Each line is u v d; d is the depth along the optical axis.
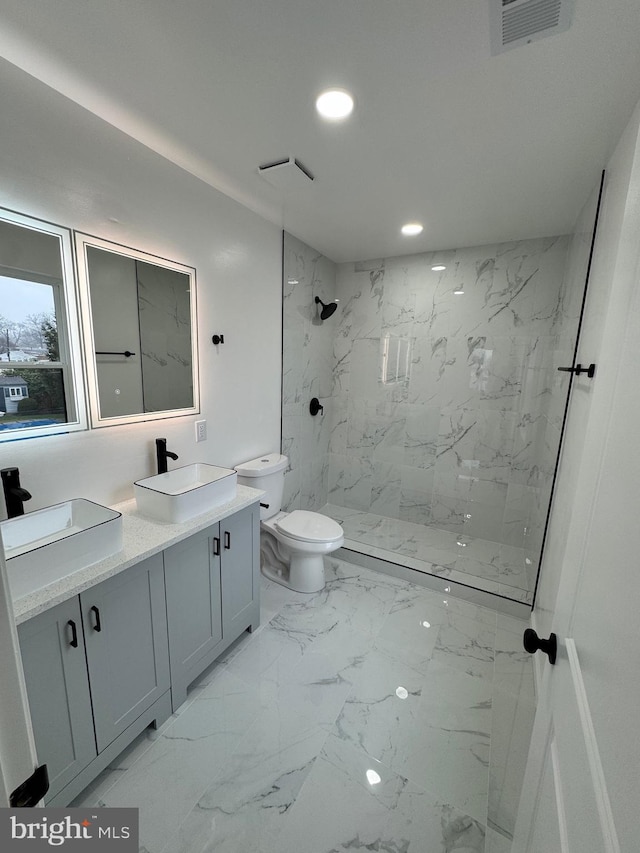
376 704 1.54
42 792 0.45
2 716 0.42
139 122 1.35
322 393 3.20
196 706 1.51
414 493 3.16
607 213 1.43
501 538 2.86
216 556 1.58
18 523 1.18
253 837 1.10
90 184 1.34
